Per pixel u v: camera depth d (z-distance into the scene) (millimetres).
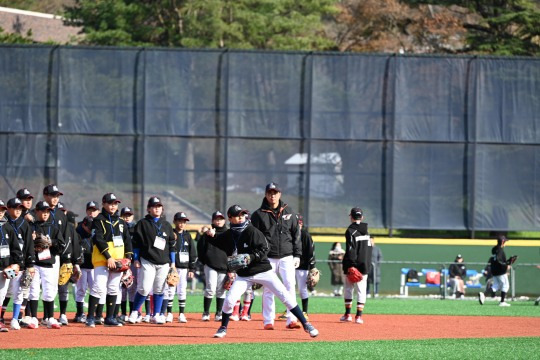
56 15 138000
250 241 35438
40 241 39531
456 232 88562
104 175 84000
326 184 84312
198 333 39125
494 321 49625
